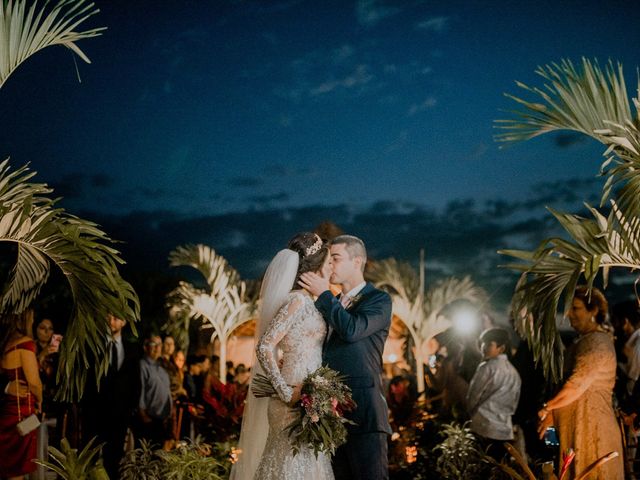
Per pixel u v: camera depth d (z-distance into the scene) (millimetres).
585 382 4949
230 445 7297
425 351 11727
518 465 6074
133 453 5547
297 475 4309
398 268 12023
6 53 4180
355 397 4586
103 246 4305
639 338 6109
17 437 5715
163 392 7879
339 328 4484
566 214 4273
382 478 4566
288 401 4281
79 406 6973
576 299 5133
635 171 3951
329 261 4758
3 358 5770
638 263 4297
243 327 14461
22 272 4707
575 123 4230
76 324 4500
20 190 4320
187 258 12508
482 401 6633
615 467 4949
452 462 6301
